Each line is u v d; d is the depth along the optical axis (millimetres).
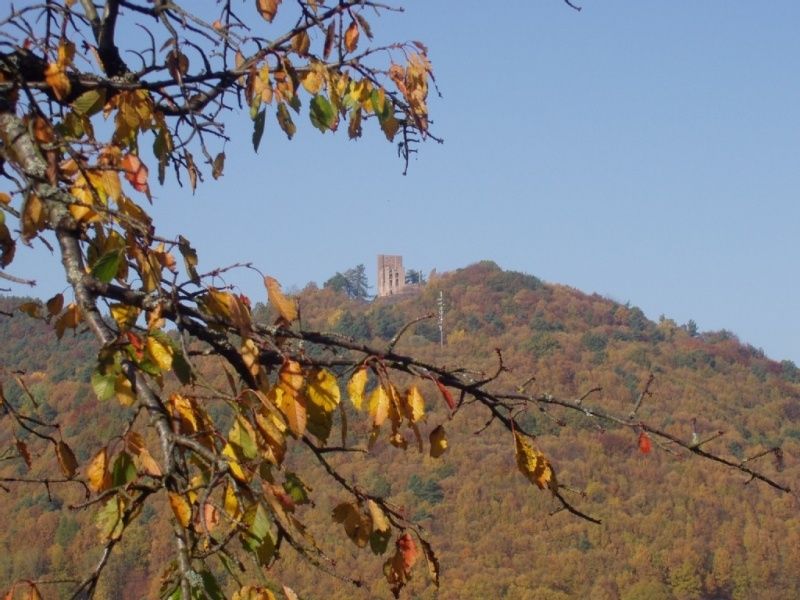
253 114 4344
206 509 3201
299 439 3646
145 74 4418
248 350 3391
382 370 3723
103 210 3324
